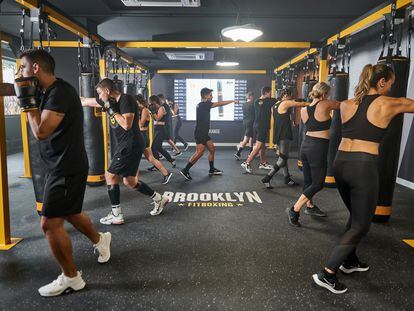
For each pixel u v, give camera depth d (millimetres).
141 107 5176
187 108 10461
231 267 2455
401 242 2934
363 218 2021
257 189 4832
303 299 2059
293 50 7281
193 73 10312
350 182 2047
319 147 3121
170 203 4109
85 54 4992
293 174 5930
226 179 5504
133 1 3789
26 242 2902
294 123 9664
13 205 4051
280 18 4824
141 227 3277
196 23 5160
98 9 4457
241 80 10336
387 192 3348
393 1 3170
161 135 6289
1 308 1953
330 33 5582
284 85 8273
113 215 3348
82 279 2205
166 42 6016
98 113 4762
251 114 7527
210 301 2033
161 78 10359
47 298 2055
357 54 6309
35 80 1841
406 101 1938
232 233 3123
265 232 3150
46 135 1845
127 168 3242
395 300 2055
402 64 3080
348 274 2365
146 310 1939
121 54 6336
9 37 5699
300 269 2428
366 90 2055
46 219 1965
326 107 3074
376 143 2031
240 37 4082
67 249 2027
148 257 2617
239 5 4340
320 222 3434
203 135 5328
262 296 2086
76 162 1997
